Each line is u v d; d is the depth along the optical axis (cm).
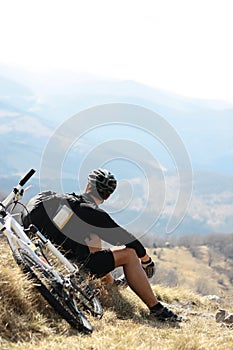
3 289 529
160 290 978
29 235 661
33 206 677
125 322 639
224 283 8650
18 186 611
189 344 530
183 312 866
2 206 603
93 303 631
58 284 559
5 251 657
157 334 598
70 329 547
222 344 553
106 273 698
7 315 506
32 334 504
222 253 11806
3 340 469
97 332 560
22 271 557
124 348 498
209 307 973
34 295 564
